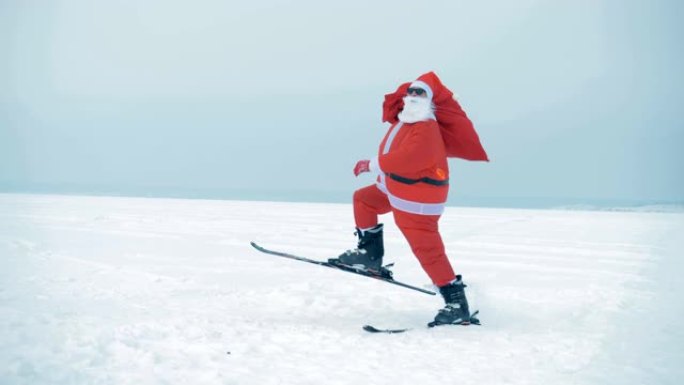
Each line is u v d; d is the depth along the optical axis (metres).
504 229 15.46
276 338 3.99
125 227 14.16
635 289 6.48
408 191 4.40
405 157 4.25
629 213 27.11
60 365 3.17
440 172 4.40
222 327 4.20
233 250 9.98
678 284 6.88
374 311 5.20
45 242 10.59
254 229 14.14
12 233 12.10
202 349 3.60
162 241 11.20
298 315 4.93
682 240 12.78
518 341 4.01
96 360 3.29
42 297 5.26
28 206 24.72
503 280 7.25
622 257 9.70
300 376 3.13
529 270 8.12
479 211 27.88
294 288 6.32
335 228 14.73
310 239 11.97
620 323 4.62
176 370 3.18
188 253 9.49
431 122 4.39
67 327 3.90
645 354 3.67
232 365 3.30
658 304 5.50
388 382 3.07
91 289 5.89
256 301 5.54
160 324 4.16
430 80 4.45
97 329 3.90
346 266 4.70
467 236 13.36
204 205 29.61
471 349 3.78
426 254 4.54
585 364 3.45
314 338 4.01
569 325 4.60
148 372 3.13
